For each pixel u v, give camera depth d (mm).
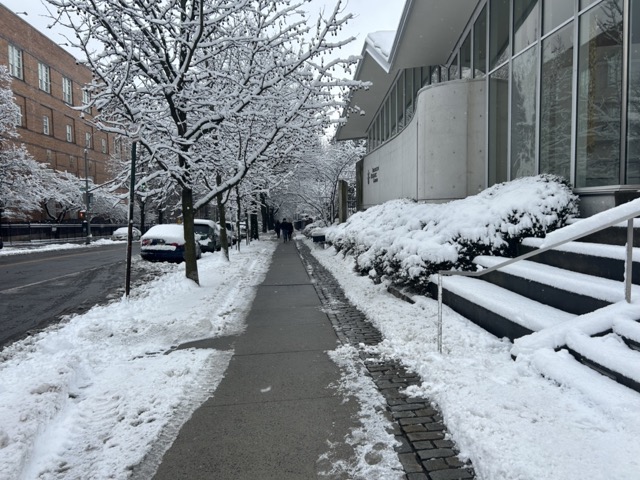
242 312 7668
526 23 9070
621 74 6355
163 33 9375
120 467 3004
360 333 6160
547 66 8250
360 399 3967
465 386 3789
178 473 2930
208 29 9484
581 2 7156
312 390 4207
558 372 3621
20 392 4023
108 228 57938
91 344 5848
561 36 7809
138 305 8297
